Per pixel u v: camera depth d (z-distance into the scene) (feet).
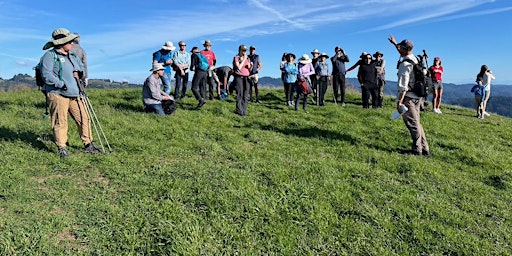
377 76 52.85
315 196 19.48
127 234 15.07
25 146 24.77
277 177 21.20
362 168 24.35
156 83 38.81
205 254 14.37
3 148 23.93
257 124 39.22
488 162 30.07
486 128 46.21
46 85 23.22
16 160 22.08
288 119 41.11
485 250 16.25
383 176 23.73
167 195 18.39
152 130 30.83
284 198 18.92
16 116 36.11
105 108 41.39
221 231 15.76
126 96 52.39
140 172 21.48
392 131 37.47
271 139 32.24
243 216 17.13
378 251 15.66
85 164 22.25
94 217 16.16
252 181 20.45
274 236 15.94
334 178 22.18
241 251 14.82
